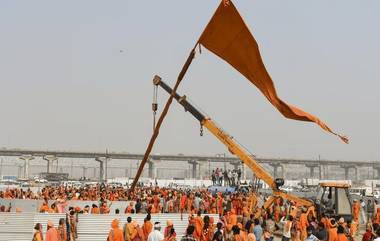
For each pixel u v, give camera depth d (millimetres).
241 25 17312
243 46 17578
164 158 154000
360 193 66750
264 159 161625
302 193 51125
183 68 23969
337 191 27188
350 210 27016
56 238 16188
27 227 21156
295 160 164750
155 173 153375
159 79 28156
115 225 17344
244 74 18250
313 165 167500
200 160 154750
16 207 32094
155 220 22734
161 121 26609
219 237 14828
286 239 21188
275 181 27547
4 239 20875
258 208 28984
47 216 21391
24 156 142375
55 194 43781
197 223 18734
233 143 27844
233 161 152875
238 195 38812
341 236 15469
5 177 141375
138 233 17828
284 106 17109
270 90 17375
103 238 22172
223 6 17172
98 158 147875
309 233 17000
